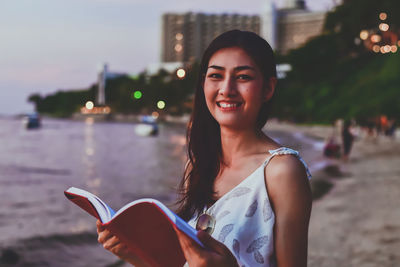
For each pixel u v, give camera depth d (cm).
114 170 2259
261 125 131
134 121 16500
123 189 1499
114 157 3158
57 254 687
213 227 116
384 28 6794
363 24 8138
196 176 135
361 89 6388
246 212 113
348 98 6475
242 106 123
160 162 2638
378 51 7488
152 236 107
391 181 1277
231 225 113
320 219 794
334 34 8756
